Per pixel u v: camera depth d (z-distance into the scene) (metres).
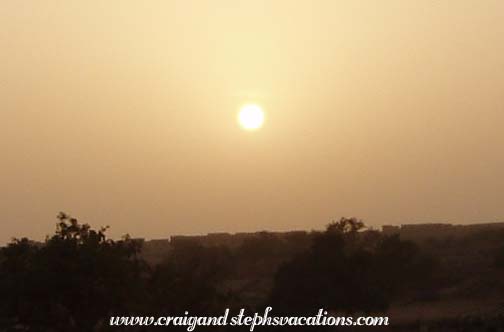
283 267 125.38
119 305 80.19
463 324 133.75
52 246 79.00
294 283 122.31
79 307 78.81
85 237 81.44
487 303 171.50
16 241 81.38
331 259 124.88
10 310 77.25
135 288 82.12
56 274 77.50
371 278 130.50
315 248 127.12
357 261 127.19
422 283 186.25
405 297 177.75
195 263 97.06
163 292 86.44
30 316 77.06
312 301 120.25
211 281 94.69
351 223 144.12
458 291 184.12
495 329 126.31
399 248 176.50
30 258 80.25
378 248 175.38
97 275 79.25
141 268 86.69
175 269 90.00
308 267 124.00
